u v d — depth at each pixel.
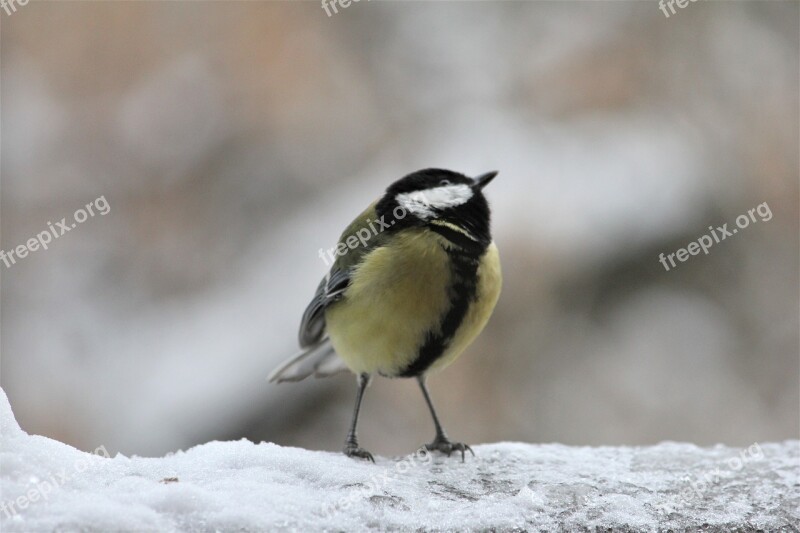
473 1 14.36
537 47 13.90
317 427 11.02
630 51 13.36
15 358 11.09
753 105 13.14
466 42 14.20
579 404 11.05
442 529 4.29
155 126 13.18
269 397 10.77
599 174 12.25
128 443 10.48
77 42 13.18
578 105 13.27
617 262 11.88
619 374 11.45
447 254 6.13
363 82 14.01
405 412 10.66
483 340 10.87
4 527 3.65
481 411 10.62
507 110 13.45
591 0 13.84
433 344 6.26
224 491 4.25
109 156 12.98
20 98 12.96
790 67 13.47
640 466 5.64
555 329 11.33
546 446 6.28
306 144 13.49
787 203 12.57
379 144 13.55
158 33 13.45
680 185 12.38
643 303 12.09
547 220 11.60
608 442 10.98
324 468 4.84
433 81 14.05
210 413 10.67
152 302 11.92
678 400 11.55
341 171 13.41
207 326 11.34
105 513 3.79
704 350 11.91
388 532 4.16
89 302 11.76
